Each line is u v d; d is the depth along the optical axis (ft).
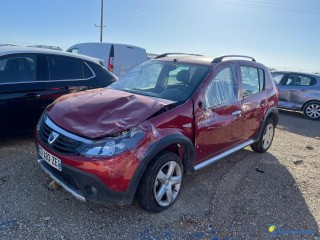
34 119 15.28
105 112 9.96
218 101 12.73
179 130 10.62
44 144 10.11
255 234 9.98
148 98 11.32
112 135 9.00
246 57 16.28
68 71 16.61
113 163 8.82
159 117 10.05
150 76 13.74
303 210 11.80
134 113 9.89
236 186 13.30
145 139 9.37
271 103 17.31
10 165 13.17
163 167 10.21
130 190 9.30
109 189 9.00
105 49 40.47
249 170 15.33
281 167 16.21
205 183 13.28
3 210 9.92
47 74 15.70
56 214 10.00
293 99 35.35
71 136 9.36
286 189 13.53
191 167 11.64
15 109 14.44
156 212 10.45
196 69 12.96
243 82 14.84
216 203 11.64
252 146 18.08
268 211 11.47
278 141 21.89
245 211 11.30
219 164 15.76
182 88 12.02
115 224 9.77
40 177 12.32
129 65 42.01
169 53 16.21
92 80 17.51
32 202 10.53
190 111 11.15
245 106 14.57
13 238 8.69
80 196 9.31
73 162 9.00
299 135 24.93
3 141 15.89
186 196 11.91
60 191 11.37
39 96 15.17
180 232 9.69
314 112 34.17
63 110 10.57
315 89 34.12
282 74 36.70
